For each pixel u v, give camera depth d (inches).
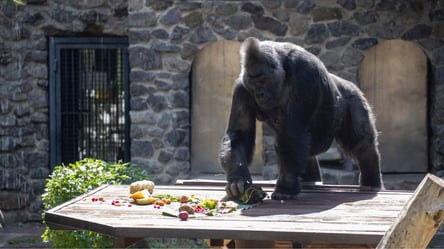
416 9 539.2
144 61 555.8
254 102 298.0
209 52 579.2
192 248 459.2
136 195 286.0
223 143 297.9
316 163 347.6
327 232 224.4
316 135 307.1
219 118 581.9
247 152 298.8
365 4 540.7
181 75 556.1
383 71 571.5
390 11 540.4
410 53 569.0
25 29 582.9
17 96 584.1
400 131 574.2
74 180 402.9
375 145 333.7
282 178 291.4
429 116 568.7
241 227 231.6
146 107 557.9
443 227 466.0
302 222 241.1
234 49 577.3
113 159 593.6
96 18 579.2
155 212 261.0
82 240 394.6
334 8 542.9
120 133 591.8
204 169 584.1
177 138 556.4
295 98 289.9
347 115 329.4
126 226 233.3
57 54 589.6
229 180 286.5
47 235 407.8
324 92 299.4
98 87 593.3
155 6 552.1
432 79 558.9
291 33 546.9
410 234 178.2
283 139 290.5
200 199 288.0
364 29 542.3
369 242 221.1
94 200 286.7
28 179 588.1
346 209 266.7
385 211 262.1
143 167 558.9
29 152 589.3
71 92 593.3
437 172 548.7
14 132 583.2
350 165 536.1
